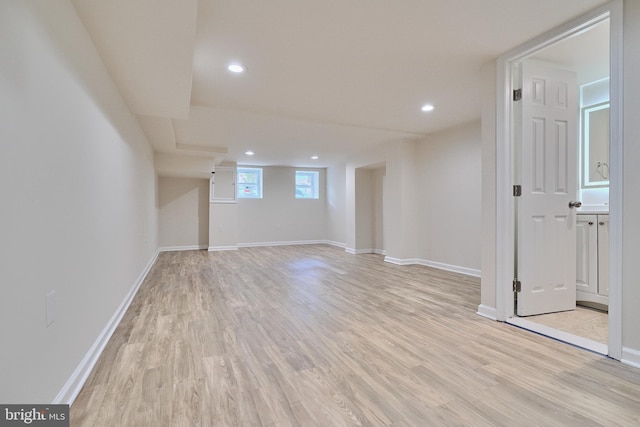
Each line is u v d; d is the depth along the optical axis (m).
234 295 3.21
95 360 1.74
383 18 1.92
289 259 5.68
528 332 2.17
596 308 2.65
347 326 2.32
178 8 1.45
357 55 2.37
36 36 1.09
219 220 6.94
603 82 3.04
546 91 2.45
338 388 1.50
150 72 2.12
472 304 2.88
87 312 1.64
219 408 1.34
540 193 2.44
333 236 7.96
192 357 1.82
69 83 1.40
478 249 4.11
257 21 1.93
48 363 1.18
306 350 1.92
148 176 4.48
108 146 2.10
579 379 1.56
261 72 2.64
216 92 3.08
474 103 3.41
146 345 1.98
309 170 8.23
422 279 3.97
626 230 1.70
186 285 3.64
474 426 1.22
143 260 3.95
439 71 2.64
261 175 7.80
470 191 4.20
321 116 3.84
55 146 1.25
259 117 3.81
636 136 1.66
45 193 1.16
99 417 1.27
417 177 5.07
